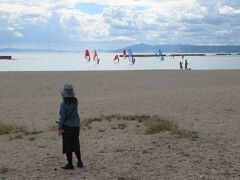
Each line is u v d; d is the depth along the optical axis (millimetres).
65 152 6938
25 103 18109
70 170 6922
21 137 10141
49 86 26234
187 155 7754
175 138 9195
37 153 8344
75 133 6934
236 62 99000
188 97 19453
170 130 10000
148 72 40312
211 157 7594
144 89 24109
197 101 17750
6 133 10914
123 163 7285
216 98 18781
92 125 11070
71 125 6824
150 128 10094
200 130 10531
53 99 19641
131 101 18219
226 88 24109
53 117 14031
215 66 70250
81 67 64500
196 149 8227
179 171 6711
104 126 10820
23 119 13609
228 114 13852
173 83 28219
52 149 8695
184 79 31672
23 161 7652
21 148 8875
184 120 12492
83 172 6793
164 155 7773
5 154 8305
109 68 60312
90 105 17016
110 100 18734
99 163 7352
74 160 7633
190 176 6418
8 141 9742
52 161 7621
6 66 66688
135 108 15891
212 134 9922
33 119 13594
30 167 7180
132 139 9180
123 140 9133
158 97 19688
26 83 28266
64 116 6785
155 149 8250
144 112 14602
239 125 11438
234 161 7289
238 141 9062
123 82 29047
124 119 11562
